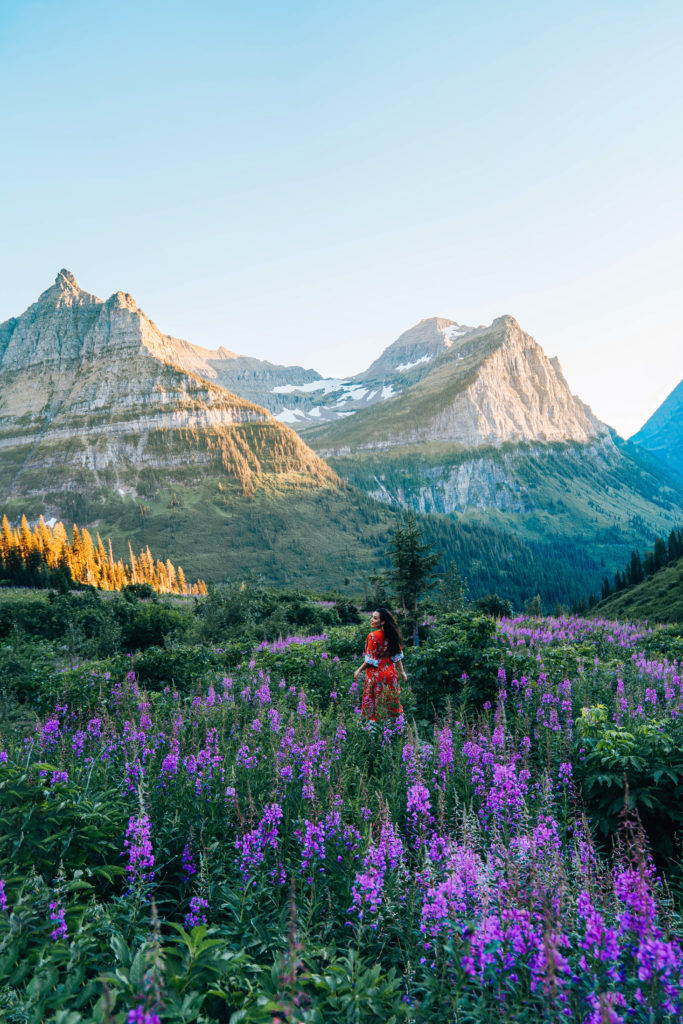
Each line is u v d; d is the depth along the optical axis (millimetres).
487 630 9844
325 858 4348
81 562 135250
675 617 73562
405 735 7004
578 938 3104
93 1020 2457
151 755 5930
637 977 2885
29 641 24578
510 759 5586
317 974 3209
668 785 5312
